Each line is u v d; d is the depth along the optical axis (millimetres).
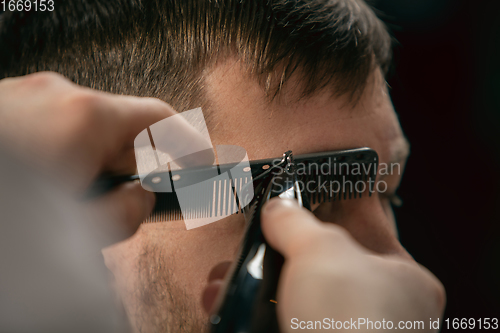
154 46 584
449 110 1357
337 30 563
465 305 1234
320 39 554
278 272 381
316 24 555
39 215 336
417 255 1300
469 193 1308
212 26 555
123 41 599
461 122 1350
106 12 601
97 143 354
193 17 559
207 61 560
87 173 359
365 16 644
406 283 396
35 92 353
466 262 1270
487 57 1362
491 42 1358
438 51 1406
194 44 563
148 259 592
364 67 592
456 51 1395
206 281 569
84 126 341
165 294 589
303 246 345
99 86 620
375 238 631
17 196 330
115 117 365
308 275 320
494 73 1347
